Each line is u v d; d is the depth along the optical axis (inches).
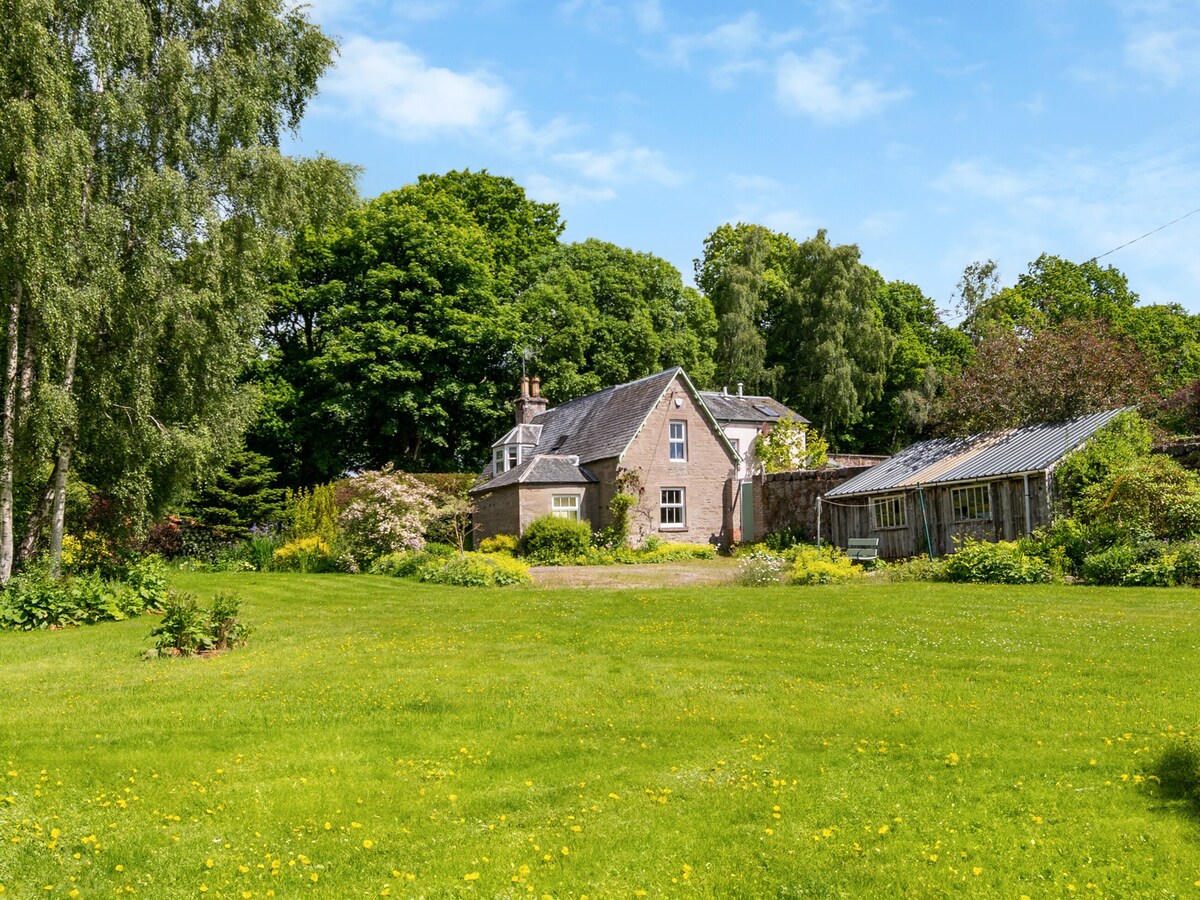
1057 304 2367.1
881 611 644.1
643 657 522.9
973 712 382.0
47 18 769.6
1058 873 237.8
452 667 509.7
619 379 1990.7
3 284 765.9
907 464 1154.7
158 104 860.0
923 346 2561.5
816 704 406.6
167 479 915.4
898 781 306.7
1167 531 813.9
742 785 308.3
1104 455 902.4
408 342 1765.5
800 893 233.9
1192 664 444.5
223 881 249.0
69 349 794.2
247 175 901.8
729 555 1491.1
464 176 2180.1
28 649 625.3
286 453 1926.7
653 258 2127.2
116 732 391.2
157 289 828.0
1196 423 1405.0
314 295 1823.3
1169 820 263.9
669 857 256.7
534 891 238.7
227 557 1226.0
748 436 1894.7
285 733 384.5
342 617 734.5
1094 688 411.2
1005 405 1355.8
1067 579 792.9
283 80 963.3
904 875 239.8
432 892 238.5
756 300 2358.5
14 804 301.9
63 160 746.8
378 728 390.3
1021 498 950.4
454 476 1685.5
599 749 354.6
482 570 1013.8
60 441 832.9
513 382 1966.0
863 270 2314.2
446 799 305.4
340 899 236.8
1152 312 2380.7
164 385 888.9
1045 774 305.4
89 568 874.1
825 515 1284.4
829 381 2219.5
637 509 1483.8
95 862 262.2
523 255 2166.6
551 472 1513.3
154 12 903.1
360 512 1206.9
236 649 599.8
